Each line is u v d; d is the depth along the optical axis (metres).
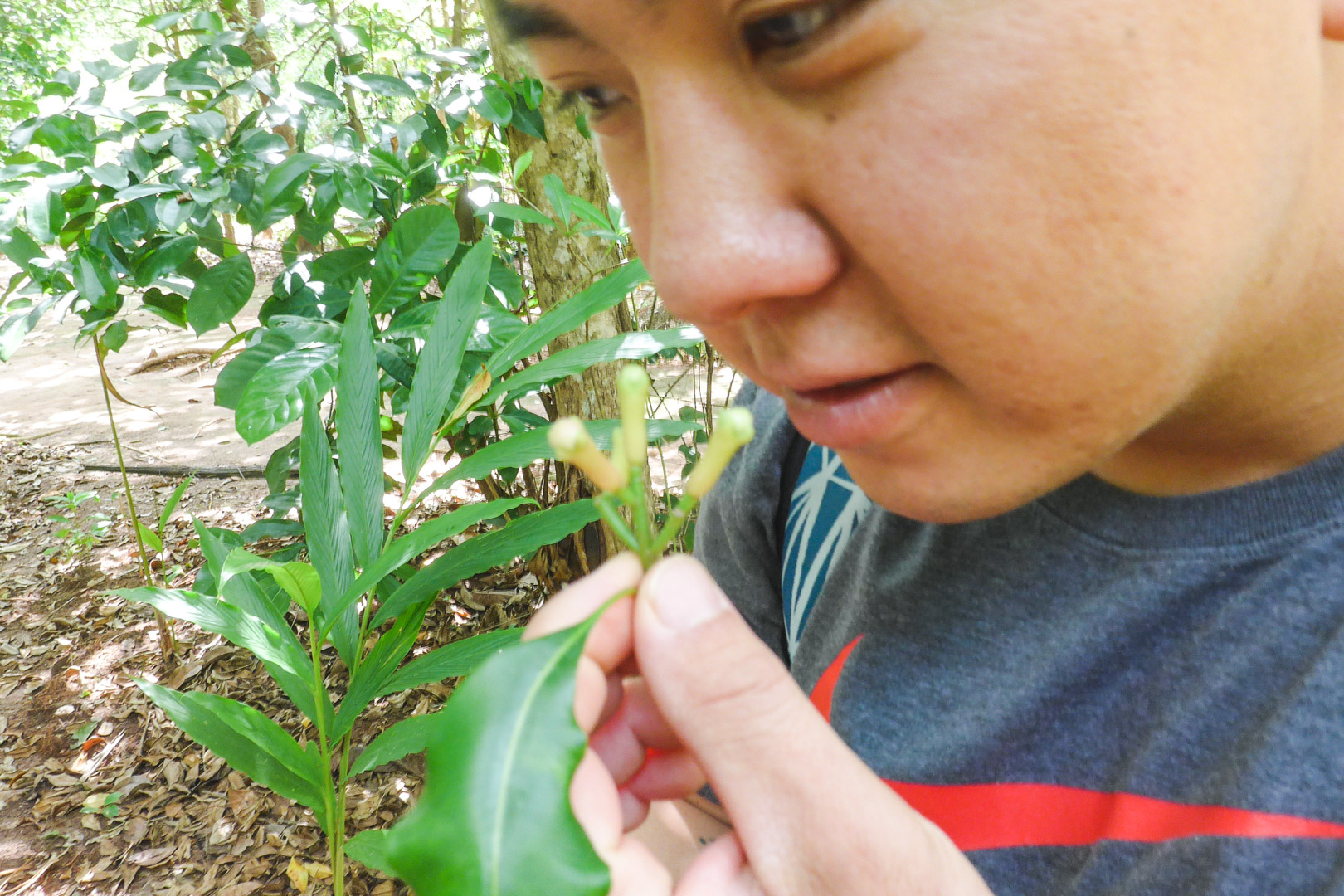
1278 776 0.47
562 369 1.49
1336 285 0.45
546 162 2.55
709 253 0.39
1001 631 0.68
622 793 0.62
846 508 0.90
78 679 3.46
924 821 0.49
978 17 0.32
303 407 1.72
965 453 0.45
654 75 0.38
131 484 5.01
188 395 6.45
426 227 2.28
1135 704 0.59
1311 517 0.53
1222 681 0.54
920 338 0.40
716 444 0.45
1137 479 0.60
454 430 2.27
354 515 1.53
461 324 1.57
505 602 3.50
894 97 0.34
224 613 1.50
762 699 0.47
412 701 3.12
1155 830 0.54
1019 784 0.63
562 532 1.36
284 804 2.85
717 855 0.50
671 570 0.48
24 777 3.02
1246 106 0.35
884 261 0.38
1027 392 0.40
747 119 0.38
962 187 0.34
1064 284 0.36
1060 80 0.32
